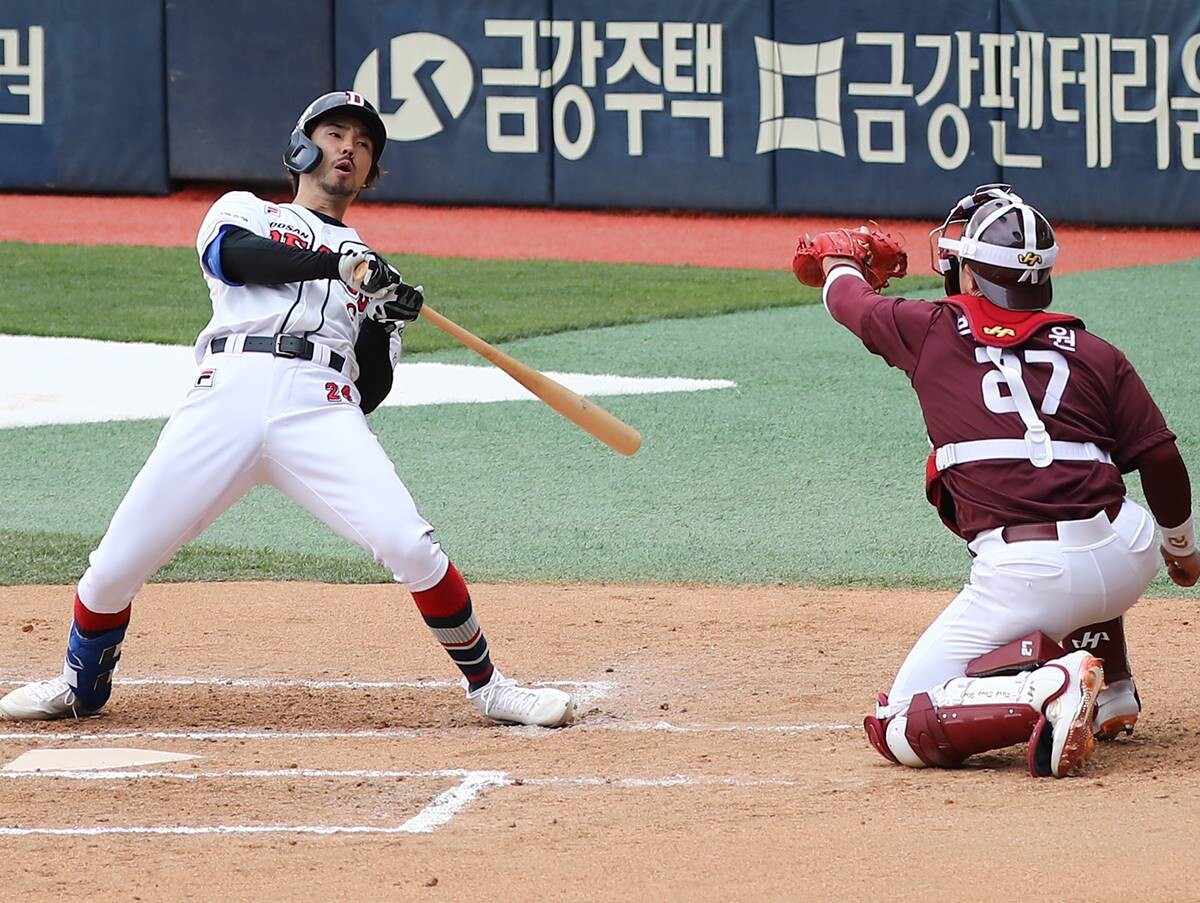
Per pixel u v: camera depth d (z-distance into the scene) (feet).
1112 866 38.58
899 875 38.55
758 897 37.35
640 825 44.06
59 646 73.82
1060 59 214.28
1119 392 49.80
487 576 89.71
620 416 131.85
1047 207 216.95
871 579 88.38
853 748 53.88
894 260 54.95
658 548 95.91
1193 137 216.13
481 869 40.14
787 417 131.34
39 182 219.82
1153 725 56.29
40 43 215.92
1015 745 51.75
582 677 67.36
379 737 57.11
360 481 56.24
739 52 216.54
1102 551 48.57
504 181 221.46
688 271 195.00
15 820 46.06
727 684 65.62
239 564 92.32
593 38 217.56
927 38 213.46
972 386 49.67
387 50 217.15
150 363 151.12
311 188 58.75
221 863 41.16
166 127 216.95
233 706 62.54
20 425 129.29
